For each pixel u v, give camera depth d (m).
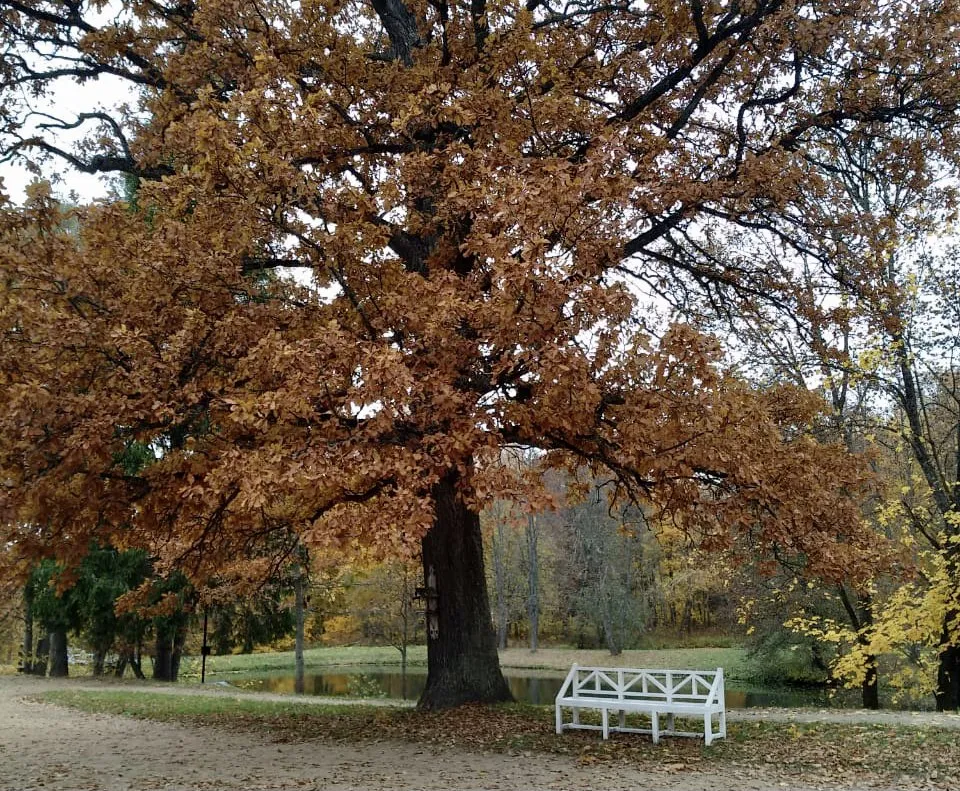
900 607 13.97
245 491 6.66
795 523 9.05
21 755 9.52
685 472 8.43
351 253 8.57
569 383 7.18
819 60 11.59
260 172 8.54
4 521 7.09
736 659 30.61
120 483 8.42
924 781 7.64
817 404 11.27
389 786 7.32
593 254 8.20
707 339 7.60
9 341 7.74
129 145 13.01
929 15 11.04
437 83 10.58
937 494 15.28
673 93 12.63
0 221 8.59
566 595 40.62
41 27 12.73
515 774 7.84
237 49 11.19
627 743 9.45
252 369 7.77
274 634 26.08
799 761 8.48
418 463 7.45
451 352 7.90
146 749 9.84
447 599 12.23
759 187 10.90
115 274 8.32
